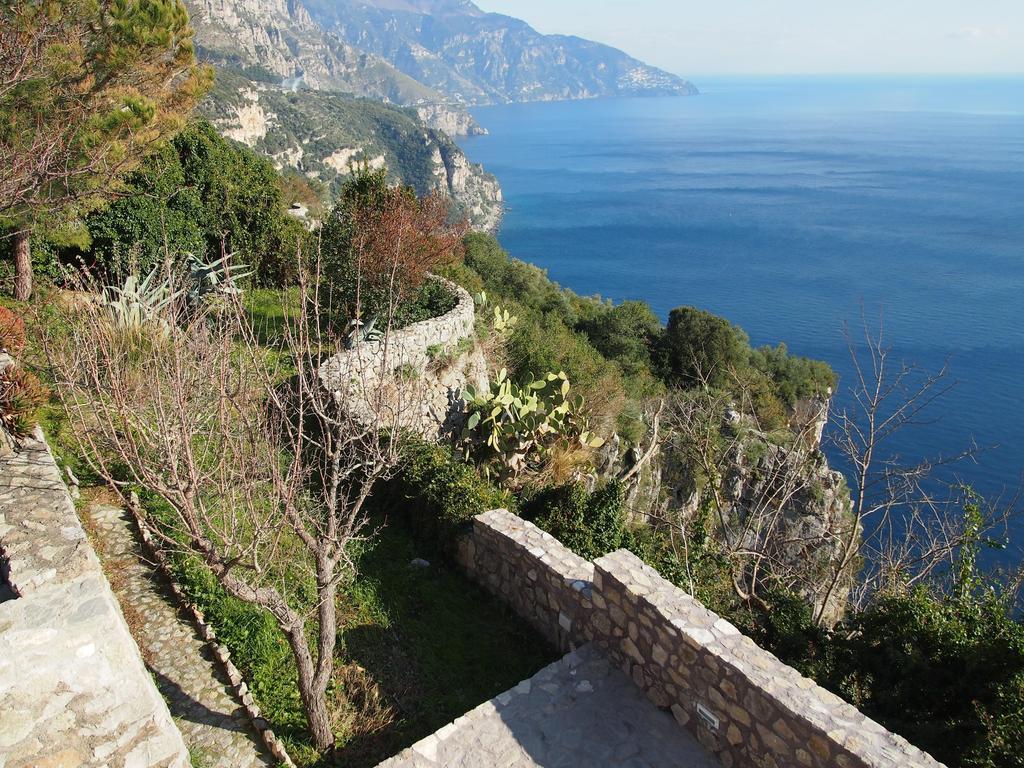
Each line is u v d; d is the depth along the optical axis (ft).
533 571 24.70
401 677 22.13
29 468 24.00
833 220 420.36
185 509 15.61
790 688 16.63
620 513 34.19
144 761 14.17
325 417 19.99
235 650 21.39
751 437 68.33
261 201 64.44
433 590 26.89
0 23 33.68
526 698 20.24
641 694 20.48
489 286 97.55
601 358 90.99
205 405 20.57
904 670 22.77
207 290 42.68
